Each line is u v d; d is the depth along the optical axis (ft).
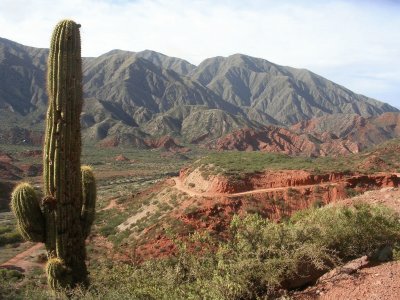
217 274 27.09
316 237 29.04
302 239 28.76
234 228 33.30
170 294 28.40
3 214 150.00
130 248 88.33
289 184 116.06
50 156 33.27
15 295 24.73
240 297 25.84
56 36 33.45
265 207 103.24
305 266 26.84
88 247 95.81
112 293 27.50
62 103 33.01
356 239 29.43
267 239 28.94
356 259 27.68
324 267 25.90
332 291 24.00
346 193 111.86
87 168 37.27
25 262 86.58
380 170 153.69
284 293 25.32
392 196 42.37
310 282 26.68
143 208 114.93
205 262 30.60
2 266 82.84
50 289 32.32
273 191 109.40
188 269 31.09
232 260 27.81
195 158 397.80
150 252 83.97
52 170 33.32
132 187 199.62
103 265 46.19
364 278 24.50
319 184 115.44
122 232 101.45
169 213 102.17
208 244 34.68
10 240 104.63
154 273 32.42
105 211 125.70
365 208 31.83
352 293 23.12
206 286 26.63
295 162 140.36
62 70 33.01
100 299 26.94
